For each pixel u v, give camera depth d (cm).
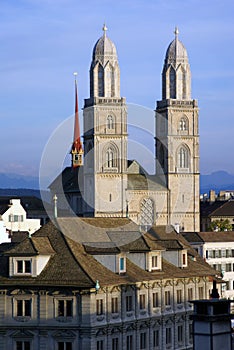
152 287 13738
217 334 6862
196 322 6894
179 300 14488
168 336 14125
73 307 12288
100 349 12456
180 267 14750
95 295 12319
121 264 13150
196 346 6894
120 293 12938
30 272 12488
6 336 12494
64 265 12556
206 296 15275
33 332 12406
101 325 12425
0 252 13925
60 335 12312
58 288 12306
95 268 12769
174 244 14850
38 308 12394
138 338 13362
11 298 12488
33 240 12625
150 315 13662
